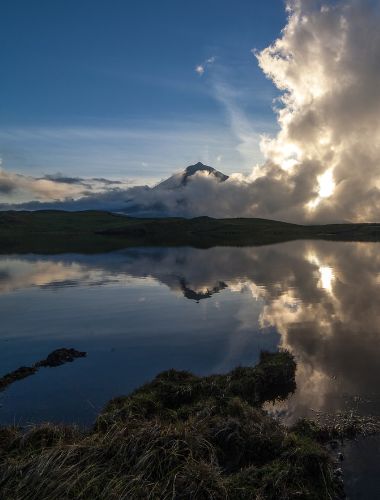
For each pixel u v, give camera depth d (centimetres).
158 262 7212
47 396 1833
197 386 1742
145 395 1661
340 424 1533
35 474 1120
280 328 2802
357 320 2961
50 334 2802
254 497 1106
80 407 1723
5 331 2891
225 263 6969
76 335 2770
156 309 3453
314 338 2558
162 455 1227
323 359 2191
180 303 3662
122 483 1120
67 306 3631
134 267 6438
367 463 1312
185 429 1338
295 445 1295
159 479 1155
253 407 1602
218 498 1095
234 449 1317
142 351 2422
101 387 1922
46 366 2205
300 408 1670
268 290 4222
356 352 2291
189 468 1165
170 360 2261
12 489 1090
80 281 5009
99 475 1146
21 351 2473
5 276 5506
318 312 3219
